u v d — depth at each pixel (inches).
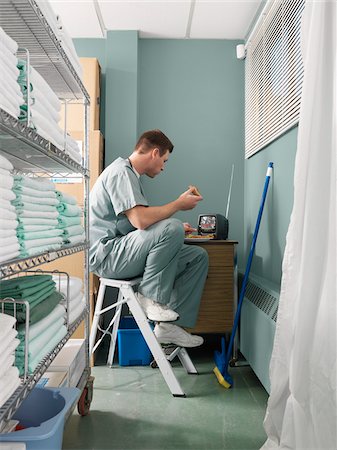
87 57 122.0
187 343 89.8
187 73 124.7
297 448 47.5
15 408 37.9
